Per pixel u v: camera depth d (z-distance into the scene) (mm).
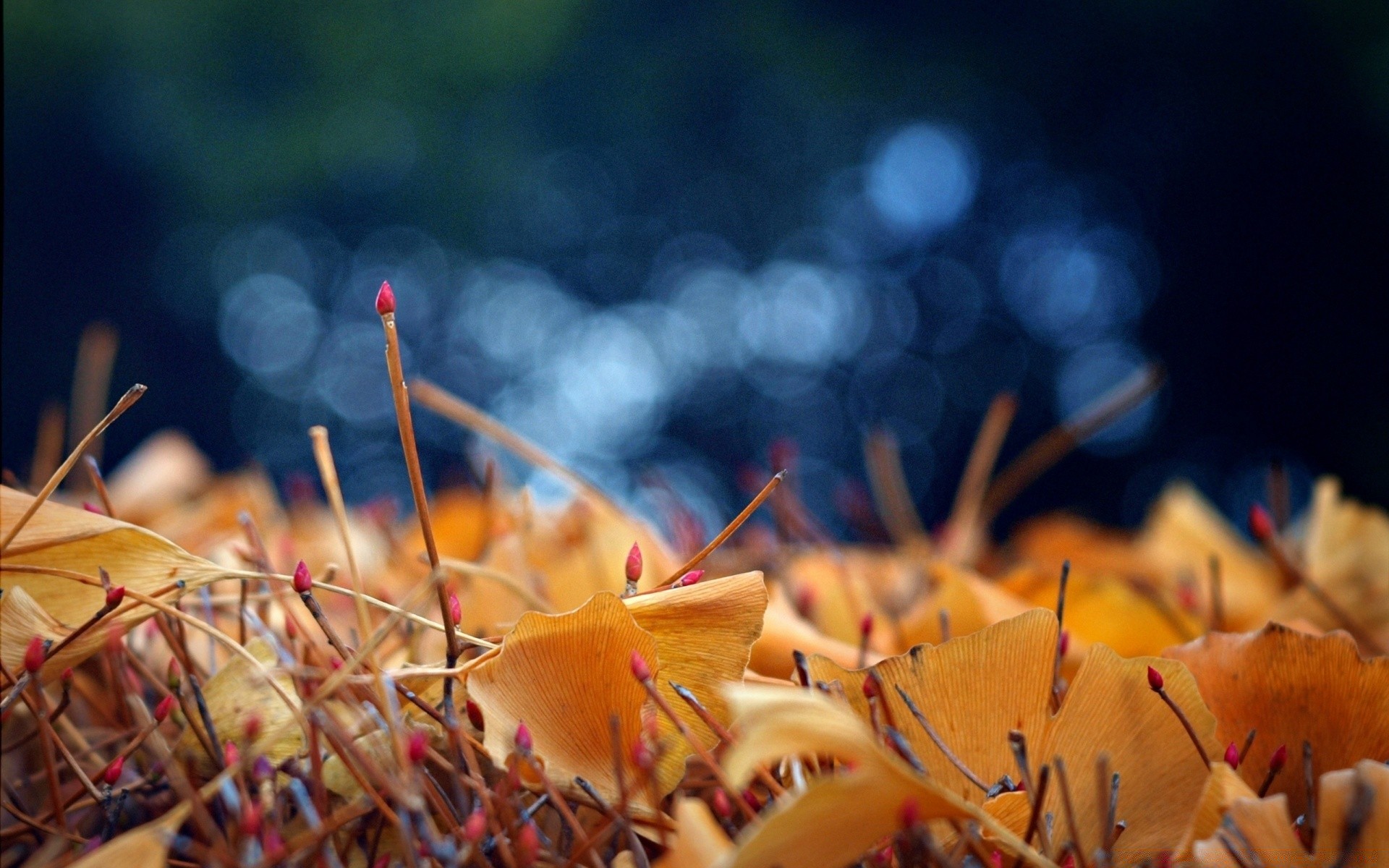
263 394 8531
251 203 8102
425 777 663
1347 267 6469
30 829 678
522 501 812
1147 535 1061
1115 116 7797
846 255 9383
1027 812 659
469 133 8625
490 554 781
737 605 681
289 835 669
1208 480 6660
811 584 804
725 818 654
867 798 622
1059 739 678
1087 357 7938
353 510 978
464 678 669
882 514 1009
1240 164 7012
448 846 634
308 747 671
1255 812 643
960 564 875
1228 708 701
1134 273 7660
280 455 8391
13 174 7570
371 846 663
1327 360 6461
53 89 7449
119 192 7875
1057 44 7848
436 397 788
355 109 8070
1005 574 955
